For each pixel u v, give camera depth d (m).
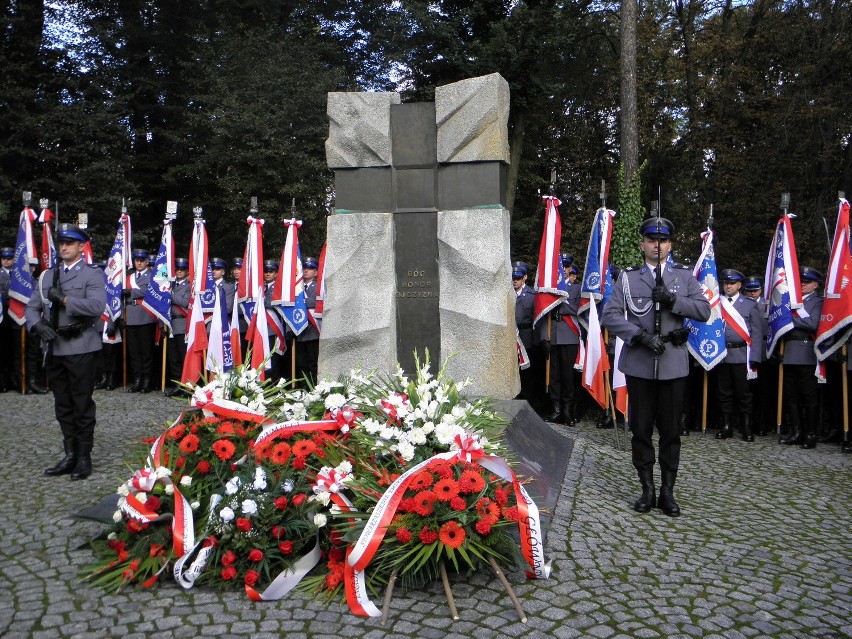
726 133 20.70
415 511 3.81
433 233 6.91
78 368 5.93
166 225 10.73
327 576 3.87
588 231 21.50
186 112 19.56
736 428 9.31
